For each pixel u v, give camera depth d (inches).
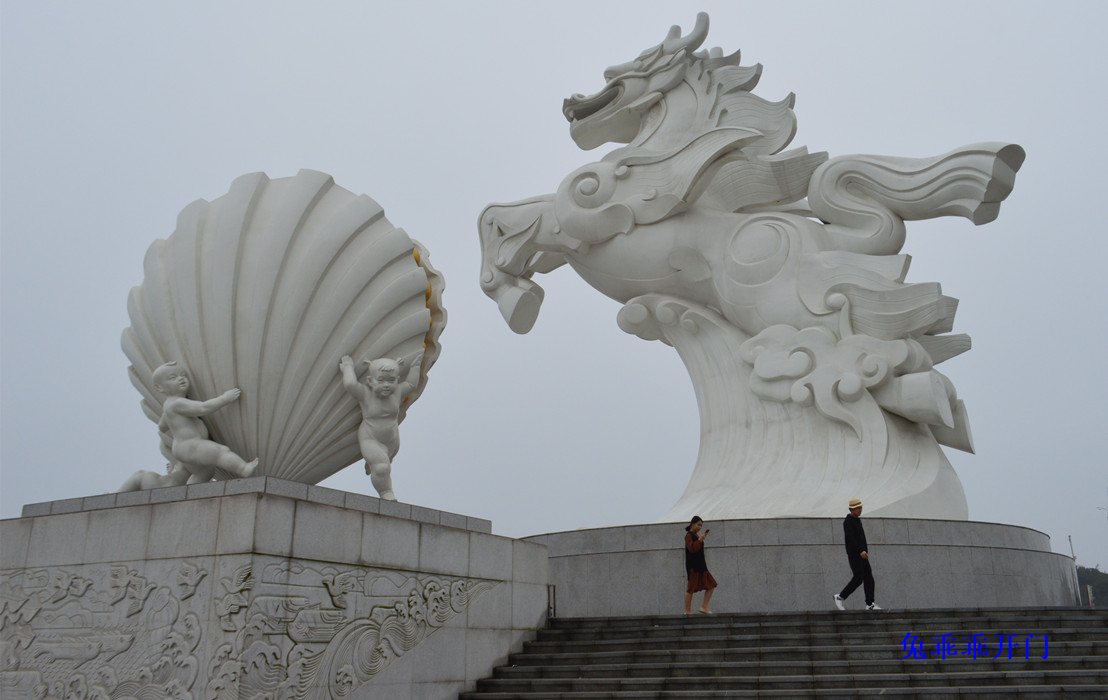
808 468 605.0
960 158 603.5
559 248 716.0
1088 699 278.5
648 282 692.7
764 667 330.6
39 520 306.8
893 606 518.0
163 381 361.4
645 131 722.8
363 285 386.6
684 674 335.9
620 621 412.5
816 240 649.0
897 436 598.5
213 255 378.9
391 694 308.3
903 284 606.5
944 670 319.9
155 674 268.2
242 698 252.1
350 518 302.5
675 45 724.7
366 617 302.8
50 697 285.9
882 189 636.7
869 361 597.9
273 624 266.1
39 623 295.1
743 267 654.5
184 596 270.5
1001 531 553.6
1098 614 389.4
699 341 687.1
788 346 626.5
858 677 309.0
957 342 636.1
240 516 268.7
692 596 482.9
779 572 528.7
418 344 400.5
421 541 335.0
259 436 366.3
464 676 344.5
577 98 750.5
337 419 377.1
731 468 637.9
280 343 369.1
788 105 698.8
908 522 534.6
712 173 667.4
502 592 377.7
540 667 354.3
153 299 384.2
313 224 392.2
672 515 632.4
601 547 563.2
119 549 288.2
